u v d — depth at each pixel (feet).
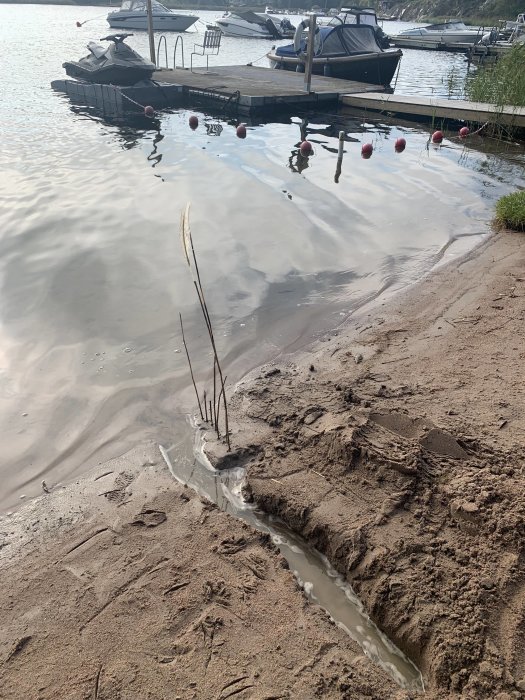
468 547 9.22
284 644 8.20
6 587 9.07
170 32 131.85
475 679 7.53
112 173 31.04
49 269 20.30
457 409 12.69
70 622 8.48
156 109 52.26
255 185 29.94
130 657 7.97
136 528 10.25
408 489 10.39
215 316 17.93
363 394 13.50
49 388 14.44
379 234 24.36
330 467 11.27
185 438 12.73
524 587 8.50
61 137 39.06
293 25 158.30
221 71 68.90
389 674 8.07
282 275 20.66
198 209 26.18
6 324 17.06
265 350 16.19
